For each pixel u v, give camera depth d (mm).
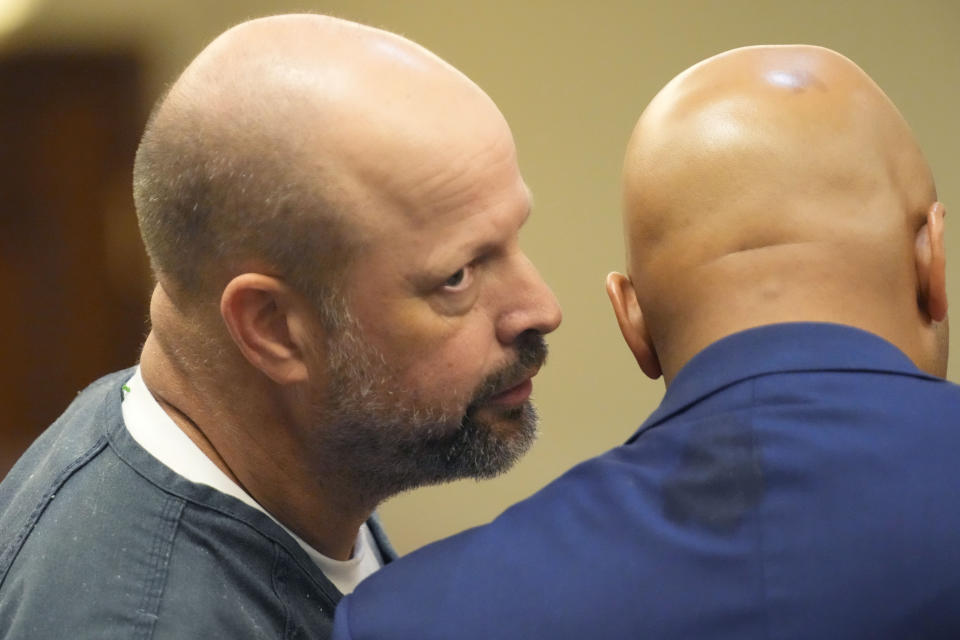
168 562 2490
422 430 2596
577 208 8891
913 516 1948
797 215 2178
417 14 8875
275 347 2537
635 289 2402
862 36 8688
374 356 2512
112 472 2637
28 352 9836
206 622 2430
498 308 2596
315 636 2660
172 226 2543
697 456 2125
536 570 2105
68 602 2434
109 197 9656
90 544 2508
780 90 2250
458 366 2551
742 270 2201
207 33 9398
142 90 9492
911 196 2262
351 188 2393
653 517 2092
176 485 2582
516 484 8859
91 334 9812
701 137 2232
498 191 2506
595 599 2033
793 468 2020
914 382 2104
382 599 2170
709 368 2193
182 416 2711
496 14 8820
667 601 1994
